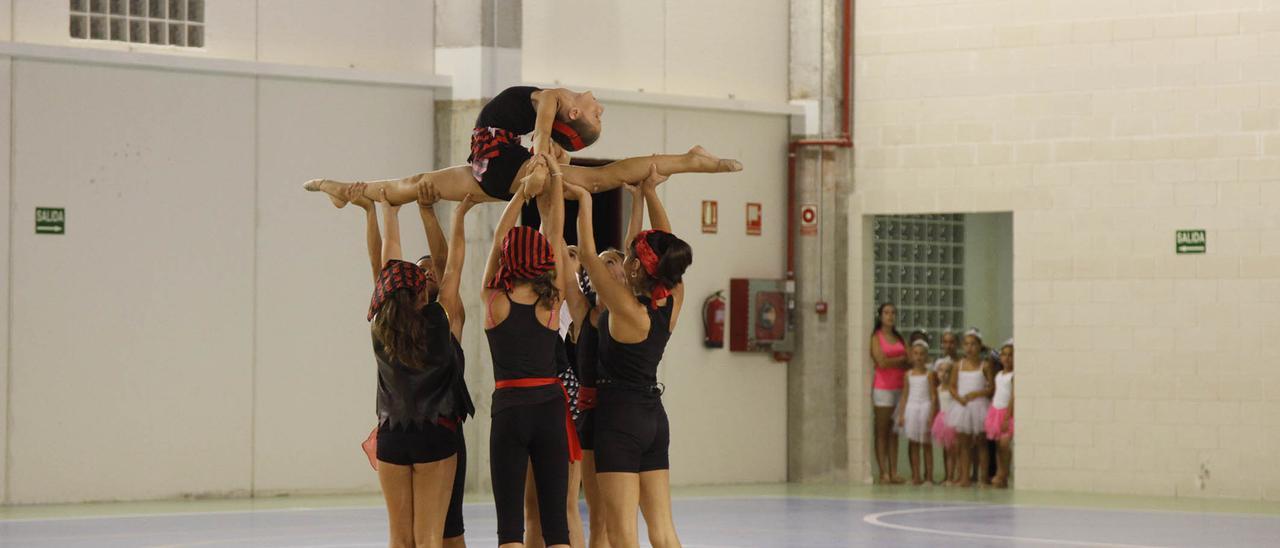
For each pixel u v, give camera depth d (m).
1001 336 21.92
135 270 16.58
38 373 16.09
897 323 21.06
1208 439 18.42
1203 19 18.52
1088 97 19.14
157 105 16.67
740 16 20.50
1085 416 19.11
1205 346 18.45
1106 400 18.98
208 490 17.00
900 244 21.11
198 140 16.91
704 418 20.03
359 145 17.81
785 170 20.77
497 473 9.51
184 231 16.84
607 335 9.70
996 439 19.69
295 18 17.53
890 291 21.02
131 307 16.56
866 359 20.59
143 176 16.61
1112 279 18.97
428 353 9.34
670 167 9.94
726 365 20.25
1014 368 19.55
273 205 17.34
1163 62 18.72
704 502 17.80
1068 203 19.25
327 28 17.72
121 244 16.50
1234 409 18.28
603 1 19.31
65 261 16.22
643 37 19.67
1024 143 19.52
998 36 19.69
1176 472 18.59
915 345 20.30
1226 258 18.36
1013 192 19.56
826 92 20.62
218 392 17.05
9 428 15.97
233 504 16.56
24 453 16.06
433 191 10.08
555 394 9.54
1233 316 18.31
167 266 16.75
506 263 9.45
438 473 9.55
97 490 16.42
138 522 14.80
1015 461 19.53
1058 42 19.31
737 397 20.33
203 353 16.95
